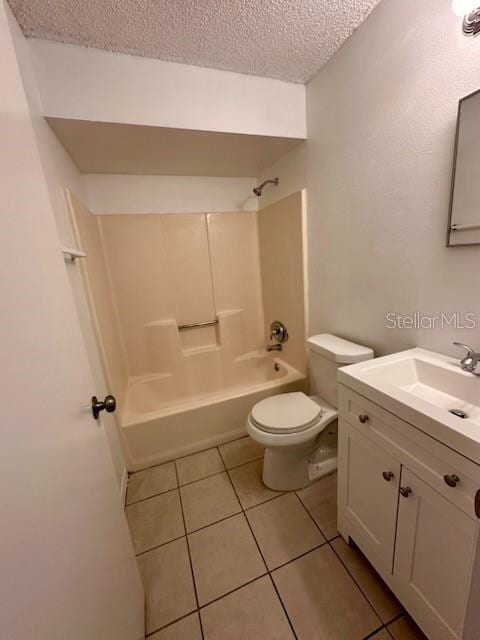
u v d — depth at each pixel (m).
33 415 0.44
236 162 1.96
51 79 1.17
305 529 1.26
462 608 0.68
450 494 0.67
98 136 1.40
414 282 1.14
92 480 0.67
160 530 1.30
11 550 0.34
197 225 2.30
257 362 2.60
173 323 2.32
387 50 1.09
